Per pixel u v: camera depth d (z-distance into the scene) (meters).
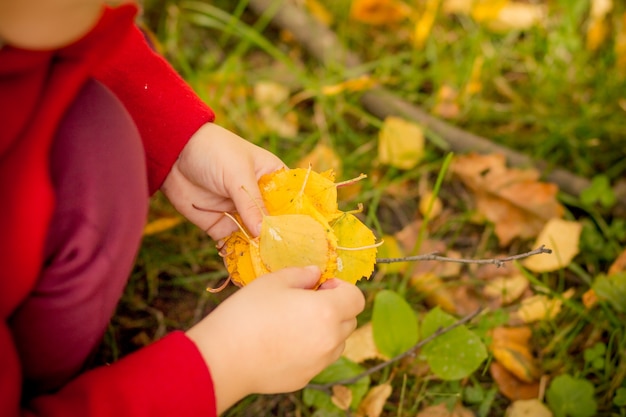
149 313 0.69
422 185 0.78
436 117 0.82
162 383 0.44
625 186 0.76
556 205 0.74
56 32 0.36
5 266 0.40
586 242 0.73
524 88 0.85
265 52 0.89
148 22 0.89
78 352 0.45
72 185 0.41
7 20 0.35
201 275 0.71
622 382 0.64
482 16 0.90
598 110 0.82
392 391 0.65
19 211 0.39
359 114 0.82
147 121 0.52
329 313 0.47
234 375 0.46
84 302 0.43
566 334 0.68
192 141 0.52
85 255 0.42
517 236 0.74
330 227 0.49
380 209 0.77
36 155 0.38
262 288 0.47
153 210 0.73
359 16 0.91
